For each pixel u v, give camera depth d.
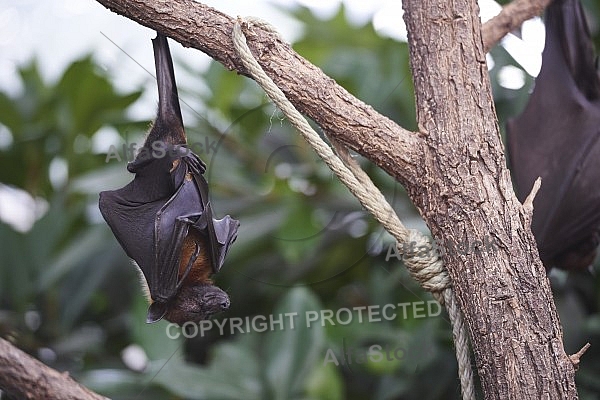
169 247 4.61
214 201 5.05
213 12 4.59
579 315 5.09
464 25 4.62
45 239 5.22
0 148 5.36
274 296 5.16
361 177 4.61
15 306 5.20
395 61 5.18
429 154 4.60
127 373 5.09
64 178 5.48
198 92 5.16
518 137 4.82
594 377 5.05
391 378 5.10
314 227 5.04
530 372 4.56
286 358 5.03
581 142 4.79
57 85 5.31
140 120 5.23
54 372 4.50
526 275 4.57
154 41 4.62
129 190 4.66
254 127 5.08
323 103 4.59
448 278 4.61
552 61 4.85
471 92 4.61
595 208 4.76
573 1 4.86
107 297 5.29
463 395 4.60
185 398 5.06
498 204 4.58
